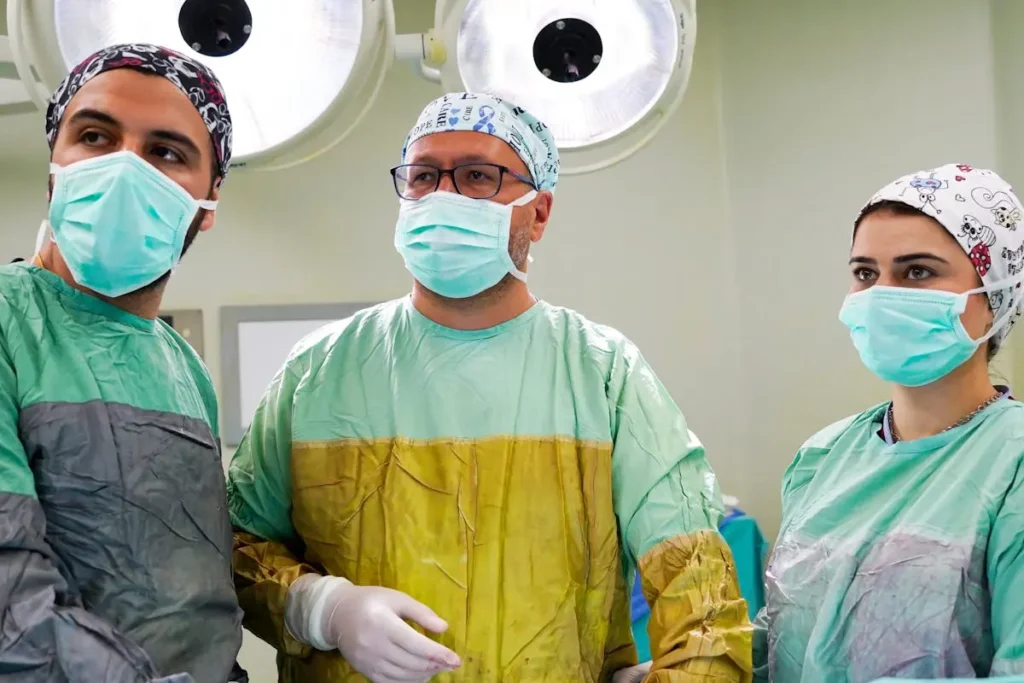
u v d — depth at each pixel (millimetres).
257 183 2395
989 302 1201
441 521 1186
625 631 1331
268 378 2344
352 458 1232
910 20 2344
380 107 2473
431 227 1231
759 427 2586
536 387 1264
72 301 1066
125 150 1040
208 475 1115
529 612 1169
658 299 2627
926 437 1201
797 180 2516
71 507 974
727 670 1095
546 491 1207
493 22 1380
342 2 1271
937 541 1095
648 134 1461
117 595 983
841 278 2428
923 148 2305
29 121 2223
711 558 1156
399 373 1272
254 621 1258
